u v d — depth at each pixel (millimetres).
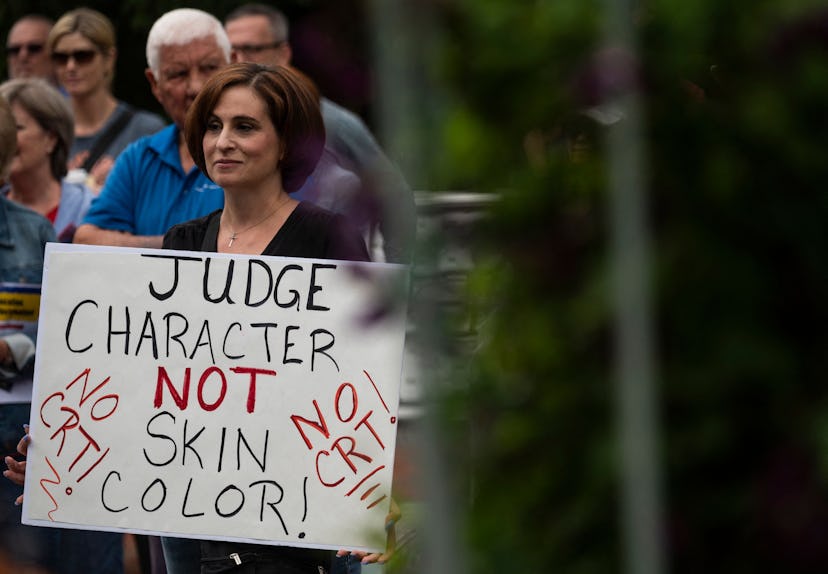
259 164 12789
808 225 4965
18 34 26938
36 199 18969
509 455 4910
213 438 12281
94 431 12523
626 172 4617
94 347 12578
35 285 14828
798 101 4898
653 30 4957
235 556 12242
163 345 12445
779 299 4992
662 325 4961
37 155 18766
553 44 4766
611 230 4711
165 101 17453
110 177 17484
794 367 4906
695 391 4895
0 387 14688
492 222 4879
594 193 4867
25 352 14648
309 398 12086
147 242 16922
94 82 22188
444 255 4758
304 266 12188
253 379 12234
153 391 12438
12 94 18750
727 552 4938
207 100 12844
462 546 4746
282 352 12172
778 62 4797
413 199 4680
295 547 12242
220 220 13320
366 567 16688
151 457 12414
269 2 21281
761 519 4711
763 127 4891
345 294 12102
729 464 4965
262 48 20266
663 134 5000
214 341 12336
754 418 4930
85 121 22422
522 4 4793
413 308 4762
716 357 4902
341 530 11969
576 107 4734
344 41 4711
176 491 12328
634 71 4578
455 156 4699
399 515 6227
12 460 12977
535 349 4852
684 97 5012
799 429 4801
